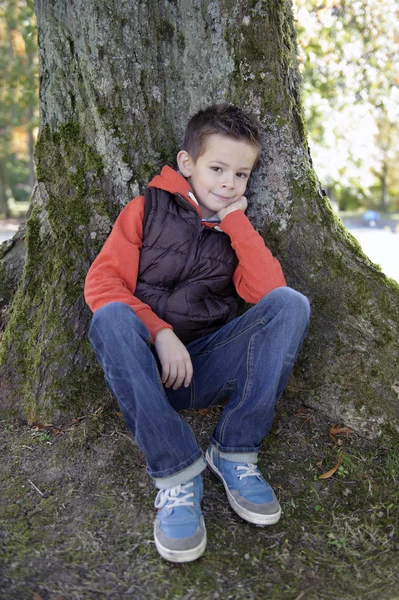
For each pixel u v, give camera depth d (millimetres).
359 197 25375
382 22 4773
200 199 2184
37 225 2455
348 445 2199
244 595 1569
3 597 1482
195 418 2309
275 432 2227
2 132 19547
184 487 1713
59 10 2266
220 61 2309
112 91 2268
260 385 1848
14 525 1768
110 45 2236
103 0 2205
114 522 1801
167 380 2021
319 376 2311
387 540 1814
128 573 1616
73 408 2260
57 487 1937
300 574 1660
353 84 5410
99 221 2316
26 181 31828
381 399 2242
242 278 2154
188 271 2107
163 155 2371
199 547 1635
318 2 4512
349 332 2291
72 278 2312
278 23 2305
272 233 2361
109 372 1710
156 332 1846
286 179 2334
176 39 2355
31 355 2338
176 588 1575
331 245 2348
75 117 2318
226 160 2088
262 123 2305
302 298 1826
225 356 1979
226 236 2189
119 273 1963
